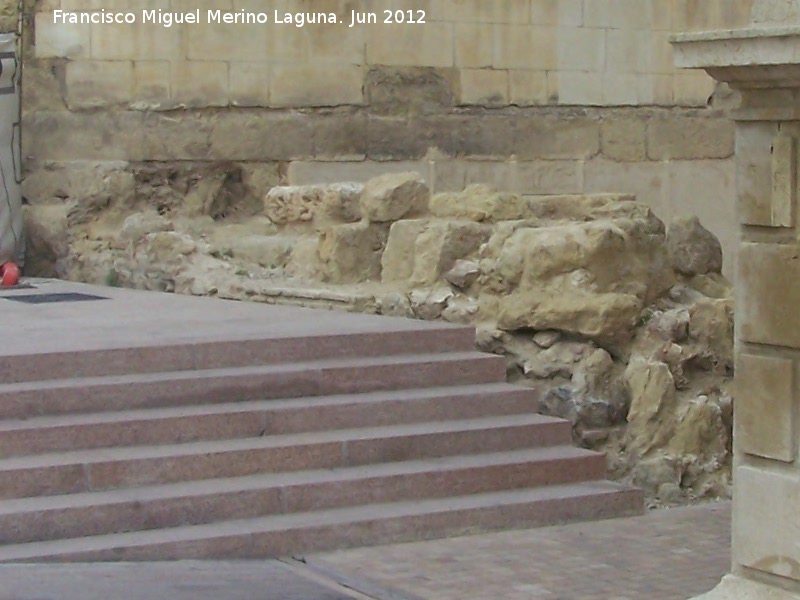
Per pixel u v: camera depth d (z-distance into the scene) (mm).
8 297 11984
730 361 10086
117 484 7898
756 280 6254
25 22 13898
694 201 17109
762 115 6160
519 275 10203
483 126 15820
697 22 16984
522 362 9914
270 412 8547
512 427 8953
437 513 8141
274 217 13328
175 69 14375
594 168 16484
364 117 15203
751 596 6273
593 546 8039
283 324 9977
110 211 14086
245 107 14680
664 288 10336
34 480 7707
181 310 10914
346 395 9031
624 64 16594
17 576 6938
